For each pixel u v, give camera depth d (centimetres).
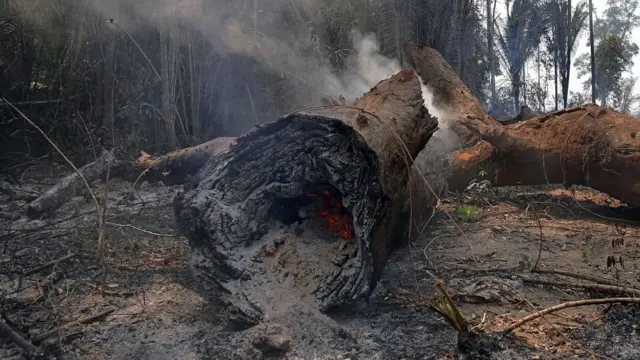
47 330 361
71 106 1052
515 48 1698
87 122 1059
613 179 661
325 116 390
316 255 391
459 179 776
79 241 540
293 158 405
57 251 518
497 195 816
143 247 542
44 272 467
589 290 419
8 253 514
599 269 491
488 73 1672
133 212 684
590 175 680
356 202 379
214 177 418
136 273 473
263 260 391
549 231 627
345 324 370
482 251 554
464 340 329
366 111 414
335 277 370
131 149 984
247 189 416
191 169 805
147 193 820
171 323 379
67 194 698
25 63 1069
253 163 418
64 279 453
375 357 322
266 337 324
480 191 720
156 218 655
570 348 335
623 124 664
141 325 375
